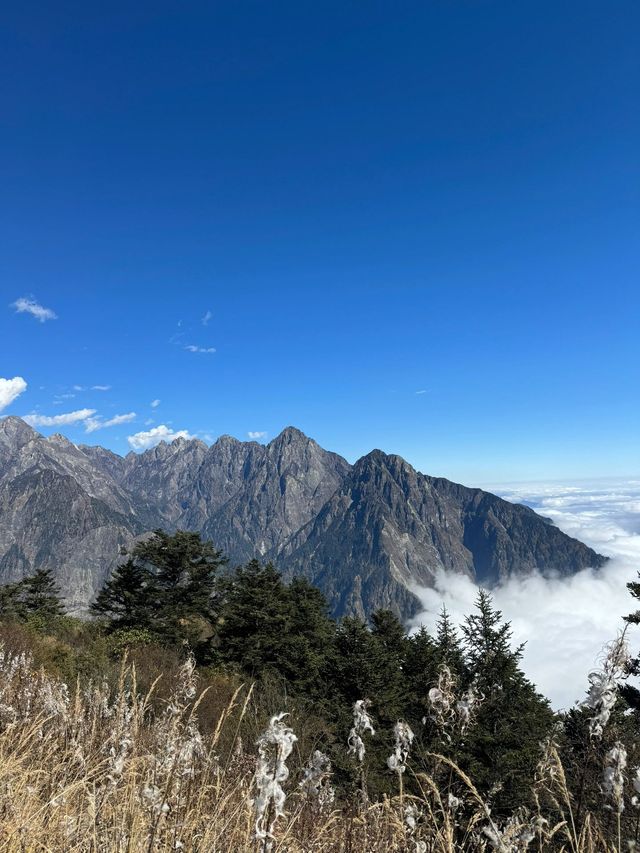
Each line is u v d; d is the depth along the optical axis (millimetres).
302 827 2740
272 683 21938
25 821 2555
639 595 19234
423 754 3117
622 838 2242
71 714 4164
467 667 18078
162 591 32031
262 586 31109
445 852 2396
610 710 2453
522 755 13312
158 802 2533
